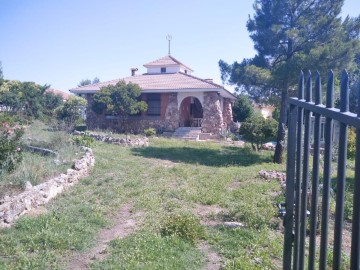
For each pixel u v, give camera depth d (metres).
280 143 14.80
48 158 10.97
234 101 29.83
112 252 4.93
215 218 6.66
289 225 2.55
